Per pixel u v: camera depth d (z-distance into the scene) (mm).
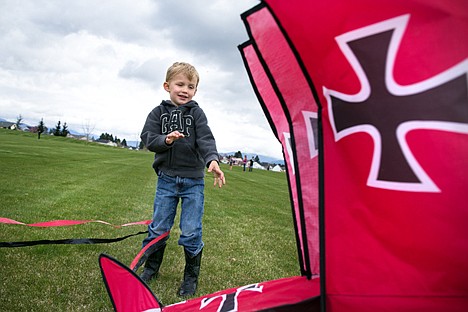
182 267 2861
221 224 4871
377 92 925
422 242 897
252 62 1419
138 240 3518
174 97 2572
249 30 1221
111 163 18609
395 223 915
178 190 2422
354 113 953
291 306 1248
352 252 961
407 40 901
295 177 1391
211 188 10375
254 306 1357
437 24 887
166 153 2426
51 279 2334
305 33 981
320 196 1008
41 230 3590
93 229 3850
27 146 25031
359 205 953
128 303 1683
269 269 3010
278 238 4293
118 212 5133
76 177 9484
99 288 2262
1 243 2258
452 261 888
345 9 933
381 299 939
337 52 958
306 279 1490
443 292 902
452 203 877
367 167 940
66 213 4672
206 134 2420
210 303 1551
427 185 889
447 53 885
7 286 2158
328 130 1018
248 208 6801
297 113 1339
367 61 930
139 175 12719
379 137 926
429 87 890
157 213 2428
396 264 923
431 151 885
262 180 17984
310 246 1440
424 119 890
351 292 964
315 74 1020
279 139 1471
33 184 7066
